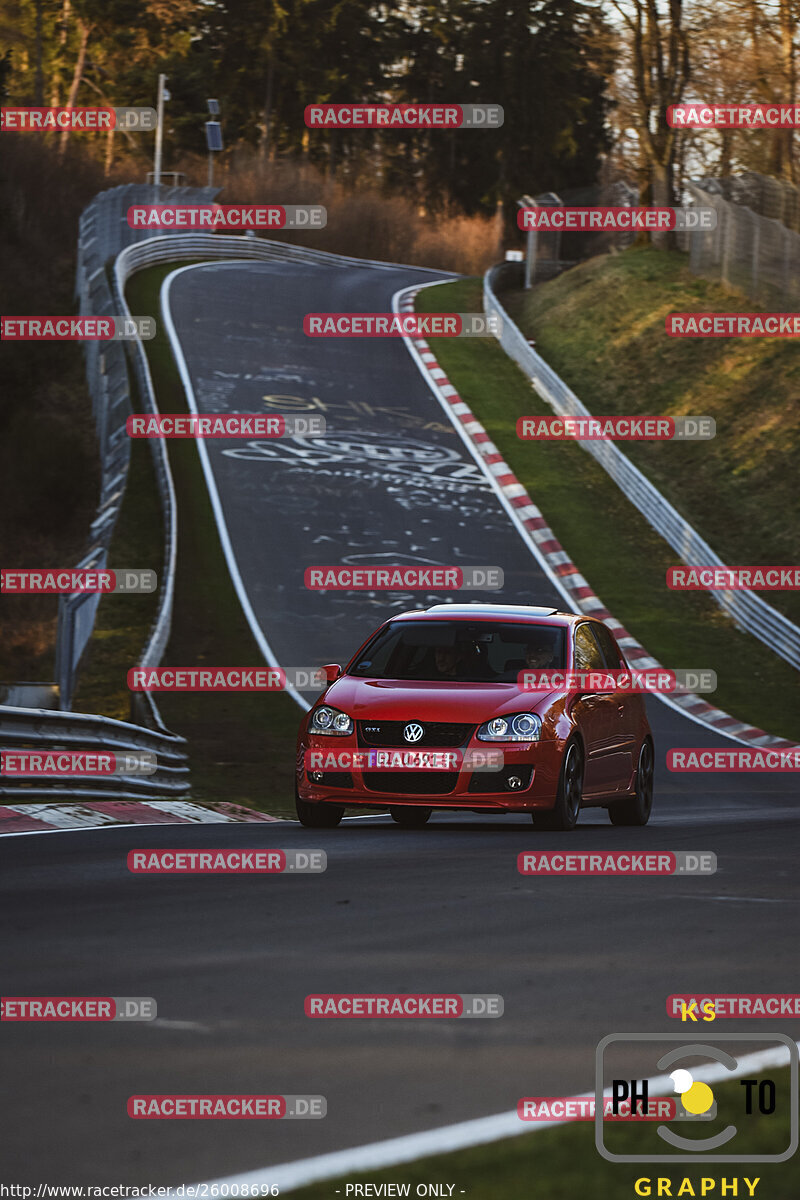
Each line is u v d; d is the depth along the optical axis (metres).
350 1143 12.98
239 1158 12.53
